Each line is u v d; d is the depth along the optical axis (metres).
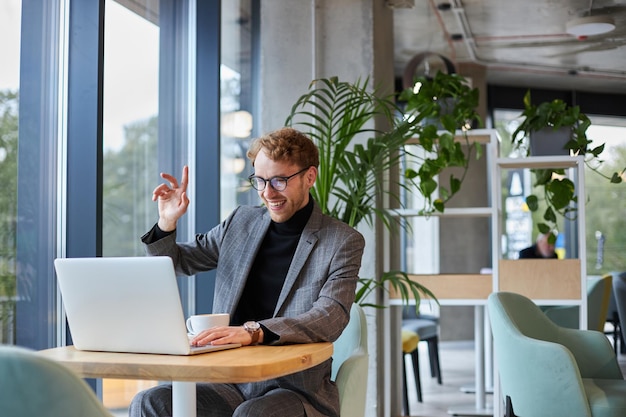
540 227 5.33
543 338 3.97
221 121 4.55
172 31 4.13
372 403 4.79
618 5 7.38
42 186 3.01
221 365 1.81
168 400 2.38
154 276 1.95
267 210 2.65
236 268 2.54
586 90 10.70
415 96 4.90
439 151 4.86
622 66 9.51
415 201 9.51
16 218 2.87
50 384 1.39
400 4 5.30
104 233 3.45
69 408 1.42
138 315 2.00
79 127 3.12
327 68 4.94
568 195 5.06
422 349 9.70
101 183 3.14
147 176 3.83
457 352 9.35
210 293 4.30
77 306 2.10
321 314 2.28
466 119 4.94
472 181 9.63
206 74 4.30
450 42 8.74
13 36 2.86
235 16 4.81
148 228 3.81
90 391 1.44
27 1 2.92
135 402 2.39
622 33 8.20
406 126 4.15
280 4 4.98
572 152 5.13
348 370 2.55
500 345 3.74
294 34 4.97
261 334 2.18
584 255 4.66
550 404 3.51
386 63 5.39
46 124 3.04
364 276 4.83
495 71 9.91
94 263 2.03
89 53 3.13
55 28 3.08
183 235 4.26
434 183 4.71
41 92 3.01
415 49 9.03
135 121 3.73
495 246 4.77
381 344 5.00
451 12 7.66
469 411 5.47
